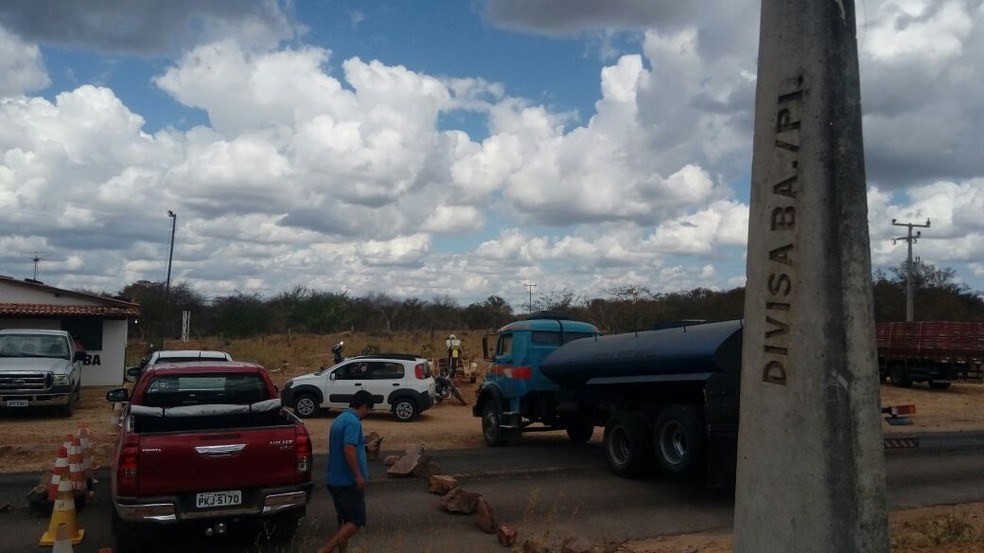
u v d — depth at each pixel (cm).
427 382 2197
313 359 3956
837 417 336
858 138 357
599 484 1214
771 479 354
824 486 335
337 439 757
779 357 357
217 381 1020
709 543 867
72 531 867
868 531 332
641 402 1299
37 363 2009
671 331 1203
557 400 1554
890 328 3381
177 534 907
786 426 350
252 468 809
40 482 1122
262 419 948
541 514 1020
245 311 5797
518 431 1617
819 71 357
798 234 354
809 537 337
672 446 1165
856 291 343
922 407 2683
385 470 1323
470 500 1001
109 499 1093
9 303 2894
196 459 791
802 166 356
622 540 893
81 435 1101
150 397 991
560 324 1619
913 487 1224
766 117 376
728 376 1064
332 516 1005
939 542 804
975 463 1447
